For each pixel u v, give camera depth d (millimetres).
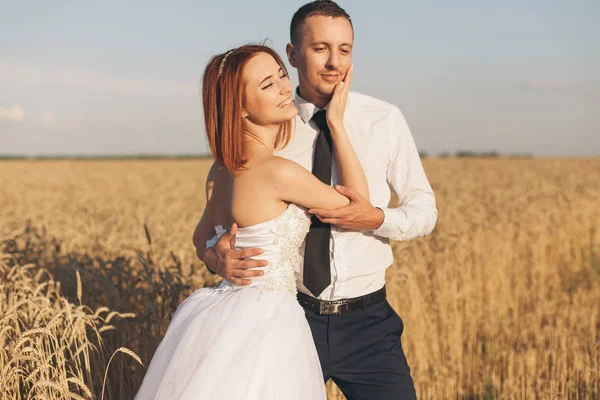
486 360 5535
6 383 3105
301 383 2525
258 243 2717
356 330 2994
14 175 31781
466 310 6266
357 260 2971
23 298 3941
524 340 5859
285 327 2580
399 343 3104
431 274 6965
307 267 2900
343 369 3010
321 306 2971
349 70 2914
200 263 6035
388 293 5840
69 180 27438
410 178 3133
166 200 15820
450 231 8484
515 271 8172
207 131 2711
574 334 6090
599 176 26281
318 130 3053
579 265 9430
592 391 4836
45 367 3029
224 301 2686
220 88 2627
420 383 4973
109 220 10422
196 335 2602
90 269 4844
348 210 2727
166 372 2576
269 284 2684
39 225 8844
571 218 11016
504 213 10766
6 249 5777
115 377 3746
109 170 39250
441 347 5680
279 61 2727
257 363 2480
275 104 2623
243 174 2723
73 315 3379
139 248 6570
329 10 2855
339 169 2908
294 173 2660
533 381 5082
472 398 5020
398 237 2928
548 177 25609
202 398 2432
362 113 3141
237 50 2658
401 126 3148
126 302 4848
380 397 2982
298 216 2738
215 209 2955
